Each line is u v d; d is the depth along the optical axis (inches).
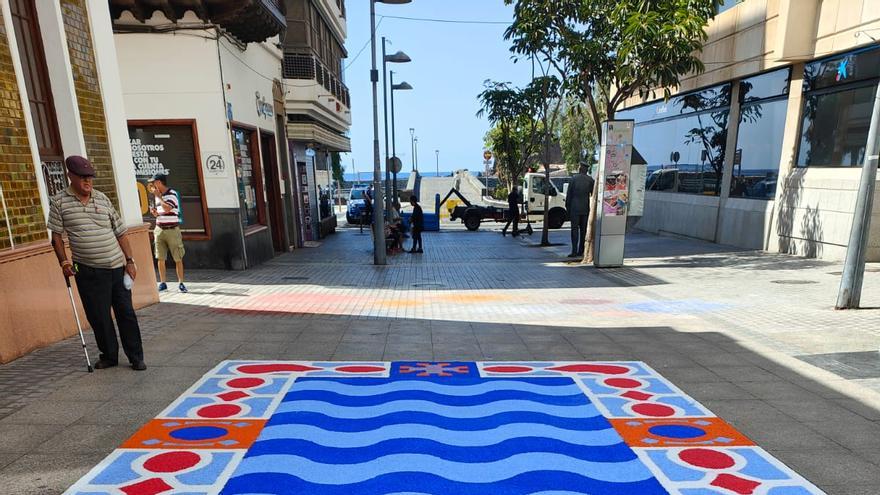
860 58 385.1
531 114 790.5
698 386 171.8
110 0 364.2
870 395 163.5
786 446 131.6
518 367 191.9
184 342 220.4
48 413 146.9
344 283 388.5
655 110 726.5
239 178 453.7
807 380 176.2
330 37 762.2
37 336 203.0
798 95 447.2
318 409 151.6
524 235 781.9
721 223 559.2
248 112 474.0
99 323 176.7
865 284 307.7
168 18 389.4
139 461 121.9
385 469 119.9
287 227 617.6
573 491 112.0
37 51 227.1
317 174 857.5
